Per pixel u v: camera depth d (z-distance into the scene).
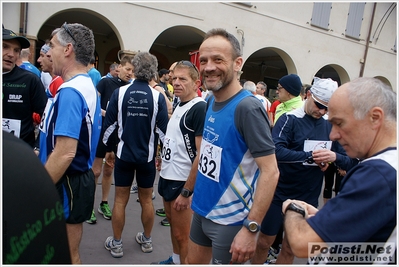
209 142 1.59
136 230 3.06
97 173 3.17
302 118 2.18
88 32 1.78
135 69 2.44
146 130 2.39
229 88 1.53
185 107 2.21
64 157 1.54
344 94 1.00
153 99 2.40
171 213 2.28
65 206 1.69
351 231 0.89
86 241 2.75
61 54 1.73
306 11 9.57
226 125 1.49
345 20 10.36
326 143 2.17
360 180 0.91
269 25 9.00
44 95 2.40
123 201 2.50
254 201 1.39
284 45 9.36
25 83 2.27
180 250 2.25
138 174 2.51
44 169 0.80
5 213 0.68
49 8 6.36
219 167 1.52
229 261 1.58
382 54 11.50
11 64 2.18
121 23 7.06
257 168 1.54
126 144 2.37
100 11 6.79
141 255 2.61
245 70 14.80
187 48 11.69
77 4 6.57
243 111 1.42
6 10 5.96
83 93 1.65
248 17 8.63
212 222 1.59
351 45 10.70
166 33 10.09
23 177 0.72
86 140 1.72
